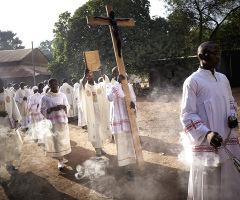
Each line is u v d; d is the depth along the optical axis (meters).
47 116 4.70
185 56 20.34
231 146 2.29
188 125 2.28
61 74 28.30
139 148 3.97
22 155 5.96
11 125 4.66
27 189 3.97
